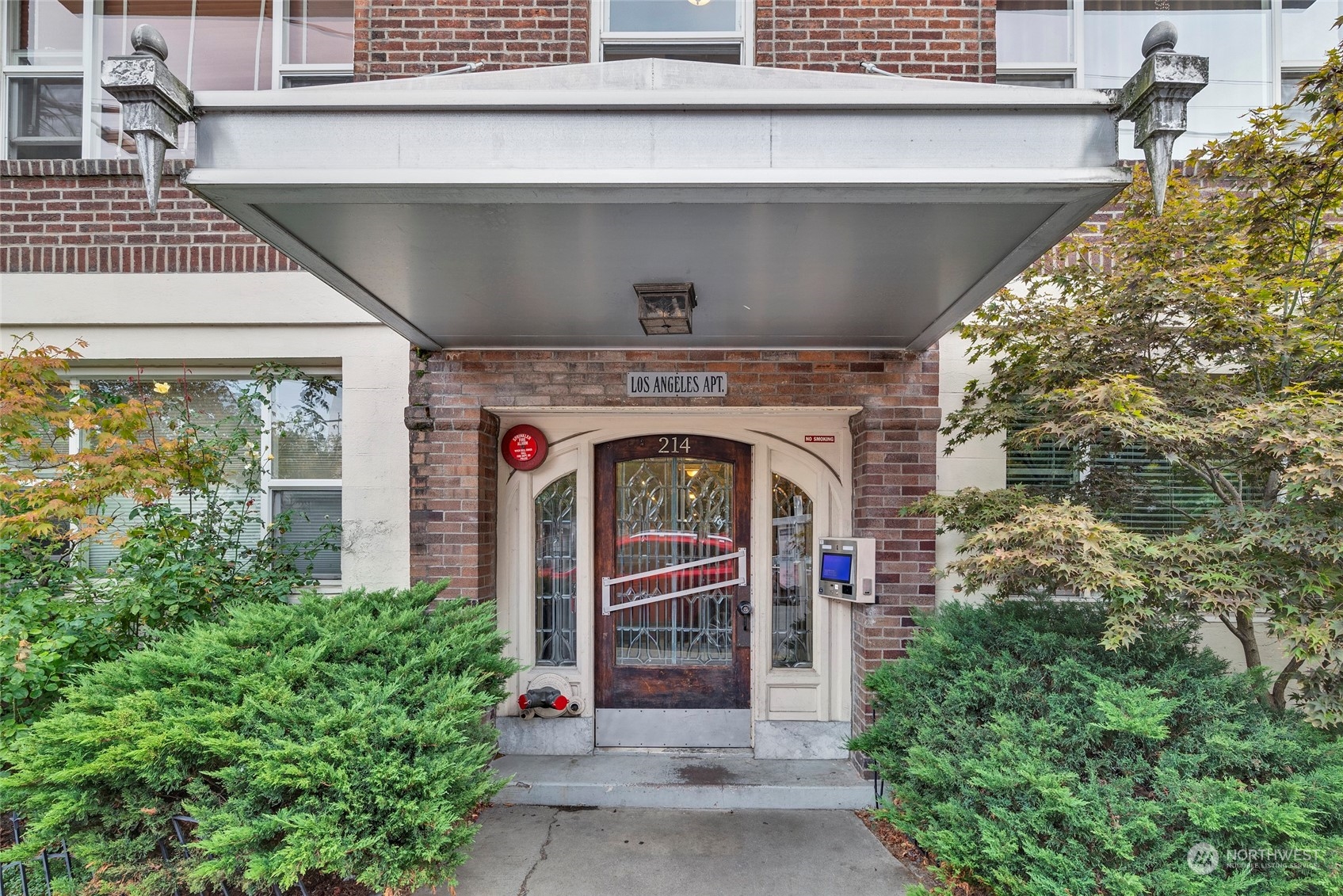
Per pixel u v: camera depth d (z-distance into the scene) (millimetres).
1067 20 5148
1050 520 2951
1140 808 2629
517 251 2955
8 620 3357
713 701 5121
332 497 5074
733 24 4871
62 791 2760
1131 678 3135
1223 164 3771
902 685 3789
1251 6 5141
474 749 2998
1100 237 4445
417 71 4508
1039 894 2619
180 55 5211
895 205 2496
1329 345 3252
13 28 5199
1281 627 2828
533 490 5121
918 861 3752
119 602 3797
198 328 4883
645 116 2400
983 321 4230
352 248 2920
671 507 5191
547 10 4527
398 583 4781
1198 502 4492
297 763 2695
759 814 4336
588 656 5035
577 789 4480
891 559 4582
